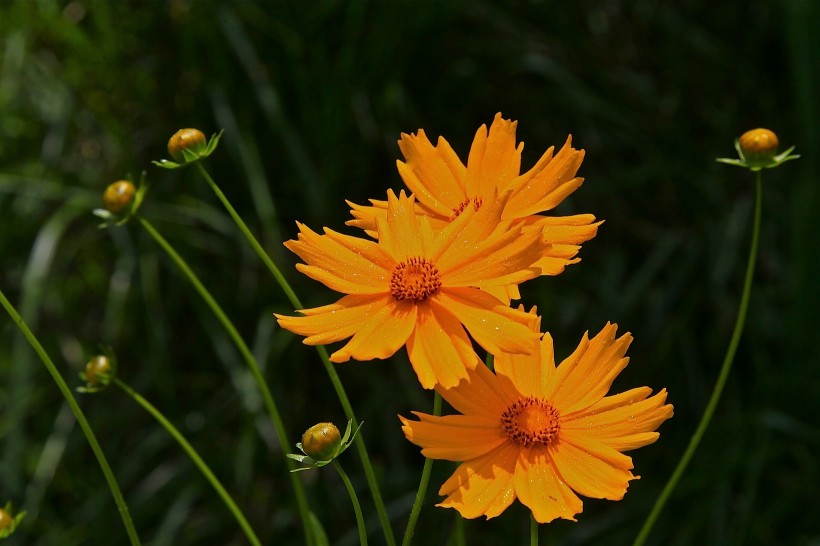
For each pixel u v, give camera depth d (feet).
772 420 3.24
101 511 3.34
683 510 3.29
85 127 3.59
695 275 3.62
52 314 3.53
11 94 3.44
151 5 3.54
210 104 3.43
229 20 3.31
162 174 3.47
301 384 3.44
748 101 3.90
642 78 3.79
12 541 3.27
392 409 3.39
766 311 3.52
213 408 3.47
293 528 3.40
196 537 3.31
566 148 1.82
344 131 3.37
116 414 3.46
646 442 1.76
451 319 1.75
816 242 3.31
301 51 3.37
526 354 1.72
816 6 3.34
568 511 1.73
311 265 1.78
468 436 1.76
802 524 3.25
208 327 3.34
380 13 3.39
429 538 3.26
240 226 1.88
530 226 1.80
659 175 3.65
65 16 3.56
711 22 3.98
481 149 1.86
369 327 1.75
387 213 1.81
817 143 3.36
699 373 3.48
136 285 3.42
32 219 3.51
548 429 1.76
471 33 3.68
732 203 3.77
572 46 3.70
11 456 3.28
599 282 3.48
